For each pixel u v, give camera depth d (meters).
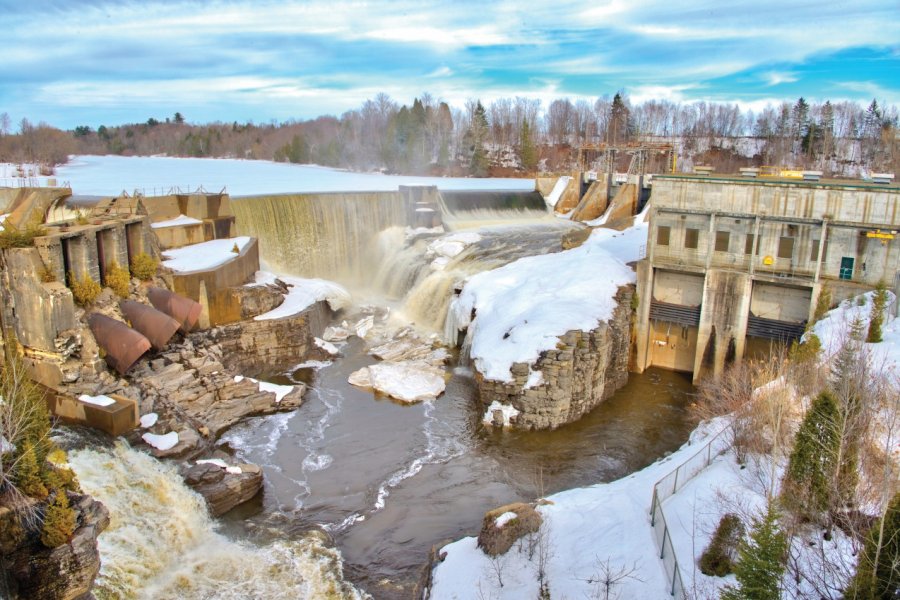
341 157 168.00
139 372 44.06
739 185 50.97
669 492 29.91
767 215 50.28
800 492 25.59
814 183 48.34
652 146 107.94
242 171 145.12
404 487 39.00
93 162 176.25
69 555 25.88
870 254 47.44
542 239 79.75
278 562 32.12
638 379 55.91
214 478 36.34
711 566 24.08
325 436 44.56
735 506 27.16
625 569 25.89
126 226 50.31
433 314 65.69
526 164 152.50
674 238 54.56
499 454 43.03
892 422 28.67
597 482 40.00
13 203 61.66
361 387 51.88
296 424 45.97
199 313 50.59
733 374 45.47
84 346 39.69
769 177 57.34
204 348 50.47
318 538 34.00
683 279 55.94
